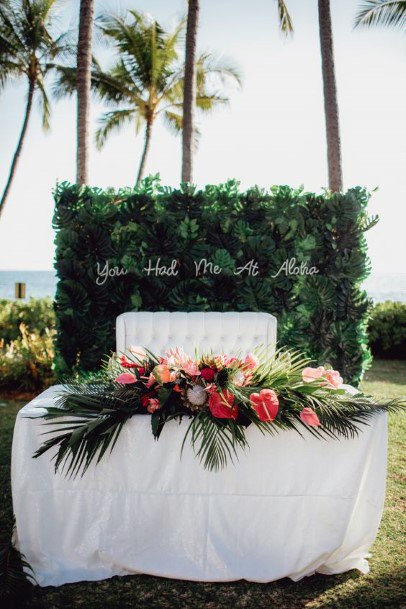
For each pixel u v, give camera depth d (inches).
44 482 76.7
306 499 76.9
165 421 72.4
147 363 77.8
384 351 342.0
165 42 474.6
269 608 74.2
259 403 68.8
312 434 75.4
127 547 77.4
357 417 76.7
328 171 253.4
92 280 162.7
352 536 81.1
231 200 167.0
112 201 164.4
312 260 169.0
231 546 77.7
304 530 77.0
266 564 77.9
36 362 212.7
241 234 167.9
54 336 162.9
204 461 75.6
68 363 162.4
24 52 483.8
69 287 161.0
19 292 208.5
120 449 75.6
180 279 167.8
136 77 493.4
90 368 163.0
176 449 75.5
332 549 77.2
